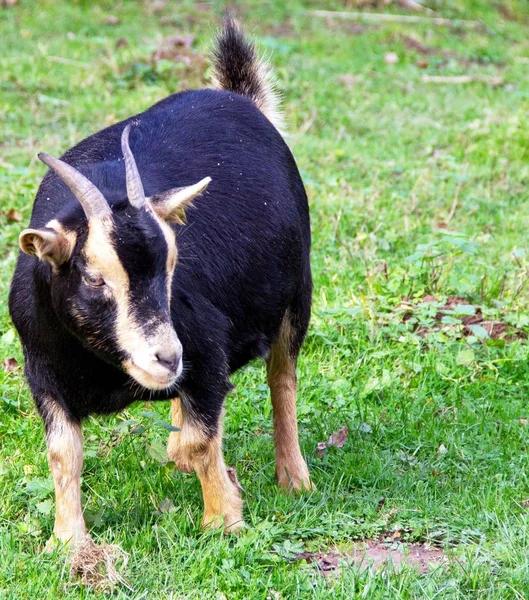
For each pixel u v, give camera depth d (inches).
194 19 721.0
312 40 695.1
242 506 216.7
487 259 351.3
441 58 683.4
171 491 225.0
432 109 557.3
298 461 233.6
